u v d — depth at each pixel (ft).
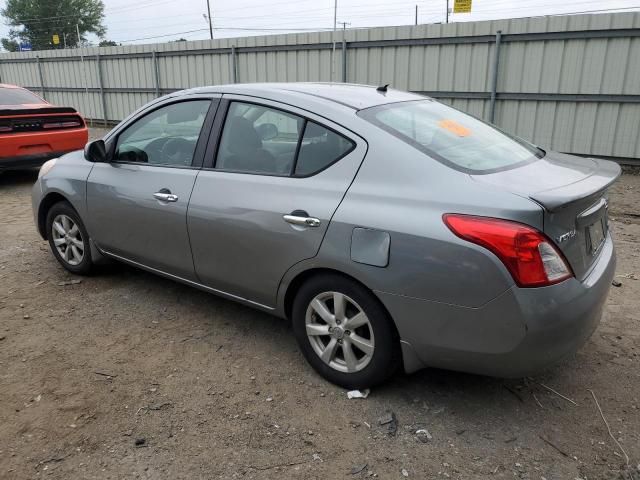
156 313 13.10
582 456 8.25
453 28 34.12
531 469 7.98
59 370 10.59
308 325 10.05
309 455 8.28
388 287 8.53
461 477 7.84
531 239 7.57
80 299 13.89
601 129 31.32
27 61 65.72
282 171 10.13
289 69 42.45
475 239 7.75
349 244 8.85
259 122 10.65
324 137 9.70
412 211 8.36
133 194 12.44
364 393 9.73
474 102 34.86
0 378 10.30
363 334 9.45
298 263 9.61
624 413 9.27
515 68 32.86
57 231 15.34
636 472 7.91
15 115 26.13
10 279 15.26
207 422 9.04
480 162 9.12
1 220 21.91
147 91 54.03
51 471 7.94
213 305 13.55
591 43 30.27
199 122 11.67
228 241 10.67
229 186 10.69
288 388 10.00
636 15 28.63
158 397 9.73
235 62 45.44
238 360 10.99
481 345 8.04
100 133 54.39
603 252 9.62
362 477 7.84
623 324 12.40
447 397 9.73
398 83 37.37
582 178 8.89
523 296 7.61
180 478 7.82
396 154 8.89
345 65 39.17
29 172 33.17
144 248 12.67
